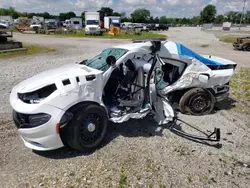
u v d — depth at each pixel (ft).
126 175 9.41
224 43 74.69
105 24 139.95
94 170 9.74
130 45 13.53
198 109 15.55
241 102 18.65
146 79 12.62
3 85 22.18
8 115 15.12
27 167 9.97
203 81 15.11
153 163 10.20
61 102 9.98
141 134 12.87
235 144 11.97
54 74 11.07
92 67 12.75
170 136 12.69
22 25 135.85
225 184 8.95
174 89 15.03
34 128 9.75
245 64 37.93
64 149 11.38
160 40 13.35
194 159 10.56
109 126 13.74
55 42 70.18
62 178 9.24
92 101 11.01
